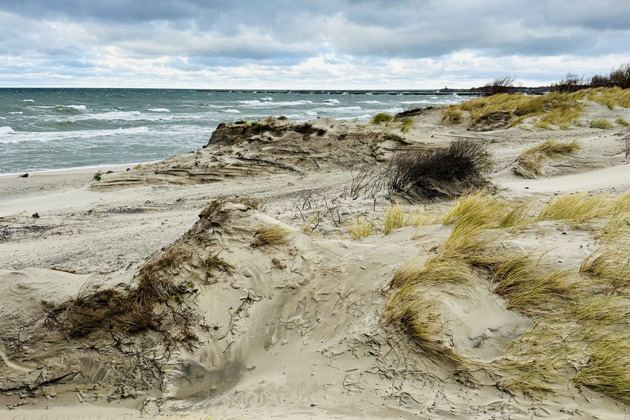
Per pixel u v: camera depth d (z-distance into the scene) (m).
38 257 5.93
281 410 2.92
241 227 4.73
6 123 30.36
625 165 8.73
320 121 16.28
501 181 8.67
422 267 3.78
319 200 7.80
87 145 22.83
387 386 2.92
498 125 16.62
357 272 4.05
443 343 3.08
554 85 24.45
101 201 10.30
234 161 12.83
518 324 3.12
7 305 3.92
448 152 8.06
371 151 12.55
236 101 78.19
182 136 27.06
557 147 10.05
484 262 3.74
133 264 4.70
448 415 2.59
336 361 3.24
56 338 3.68
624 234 3.95
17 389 3.41
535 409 2.51
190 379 3.43
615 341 2.77
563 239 4.02
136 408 3.25
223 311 3.85
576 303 3.15
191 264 4.22
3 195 12.22
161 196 10.46
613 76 25.84
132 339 3.68
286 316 3.81
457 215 5.01
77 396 3.38
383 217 5.92
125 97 91.06
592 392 2.55
